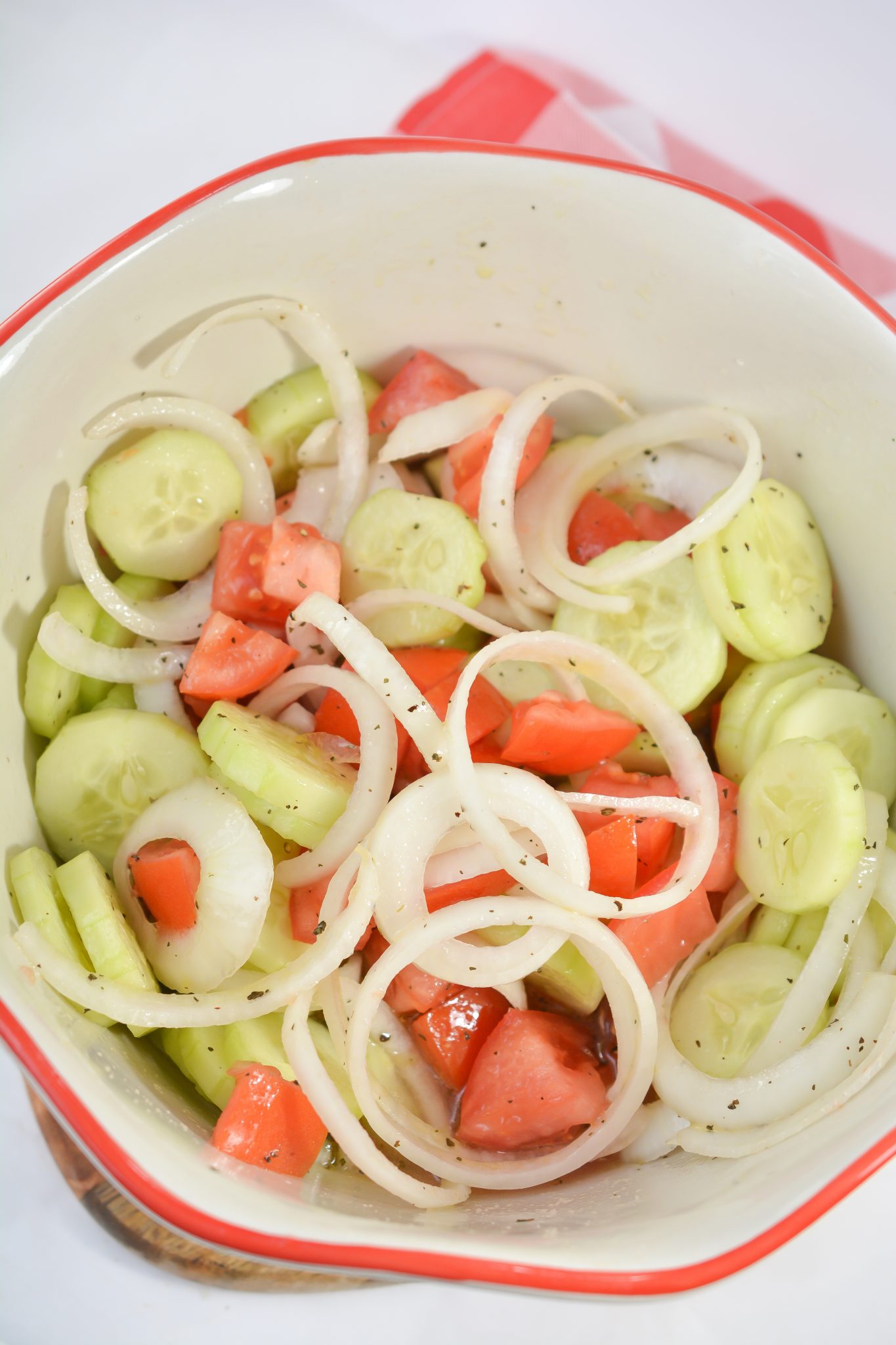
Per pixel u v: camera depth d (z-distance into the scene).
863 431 0.57
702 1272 0.49
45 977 0.53
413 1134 0.56
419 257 0.58
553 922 0.55
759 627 0.58
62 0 0.71
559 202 0.56
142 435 0.58
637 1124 0.57
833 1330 0.60
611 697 0.60
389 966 0.54
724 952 0.58
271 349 0.59
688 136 0.72
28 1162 0.60
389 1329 0.60
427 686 0.59
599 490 0.62
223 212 0.54
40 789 0.57
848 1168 0.49
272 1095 0.54
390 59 0.72
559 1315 0.61
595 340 0.59
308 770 0.56
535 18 0.73
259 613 0.60
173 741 0.58
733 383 0.58
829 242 0.71
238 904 0.55
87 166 0.70
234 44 0.72
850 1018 0.55
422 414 0.60
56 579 0.58
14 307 0.69
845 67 0.72
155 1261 0.60
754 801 0.58
